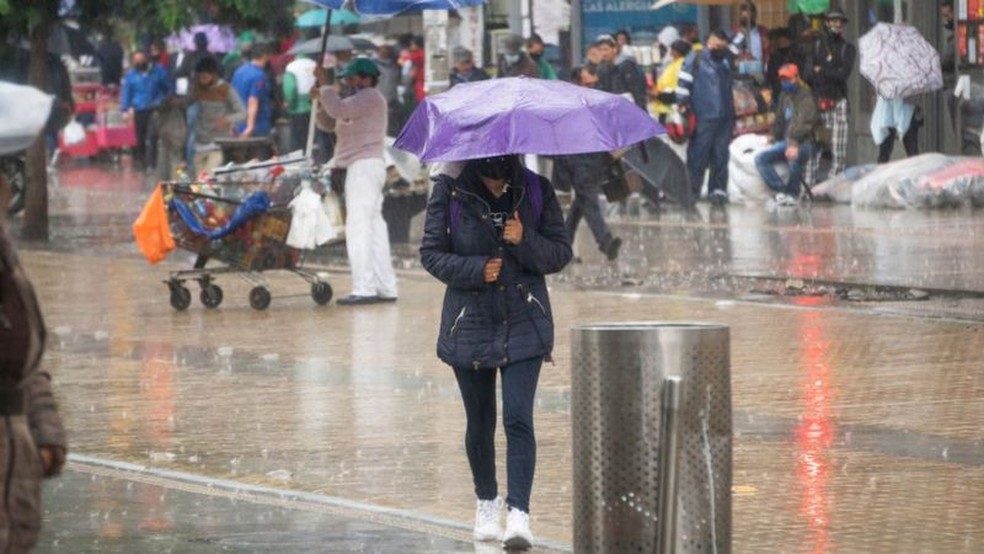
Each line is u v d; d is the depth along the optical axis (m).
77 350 30.80
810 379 26.39
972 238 45.28
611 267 41.59
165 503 19.45
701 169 58.47
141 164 83.62
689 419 14.85
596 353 15.08
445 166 17.41
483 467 17.67
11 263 11.29
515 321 17.17
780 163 57.78
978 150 58.16
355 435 23.12
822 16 62.97
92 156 92.00
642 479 14.99
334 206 37.56
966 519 17.95
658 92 60.62
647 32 69.19
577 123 16.73
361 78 35.78
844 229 48.81
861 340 30.06
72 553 17.20
